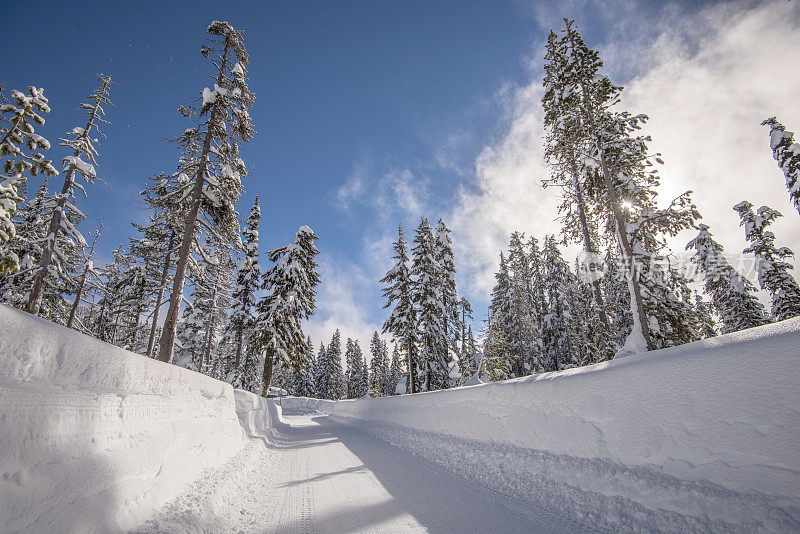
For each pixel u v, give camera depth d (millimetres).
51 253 16000
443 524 4418
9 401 2541
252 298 29141
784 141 18375
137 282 20750
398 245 28297
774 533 2867
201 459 5938
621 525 3963
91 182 17109
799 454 3082
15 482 2404
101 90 17000
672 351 5055
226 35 14000
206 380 7707
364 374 70688
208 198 13273
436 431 10062
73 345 3346
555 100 13680
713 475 3584
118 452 3713
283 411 44438
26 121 8180
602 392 5242
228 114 13617
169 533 3377
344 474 7141
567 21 12961
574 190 15219
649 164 11344
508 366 29438
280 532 4180
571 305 28891
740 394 3668
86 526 2777
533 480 5574
